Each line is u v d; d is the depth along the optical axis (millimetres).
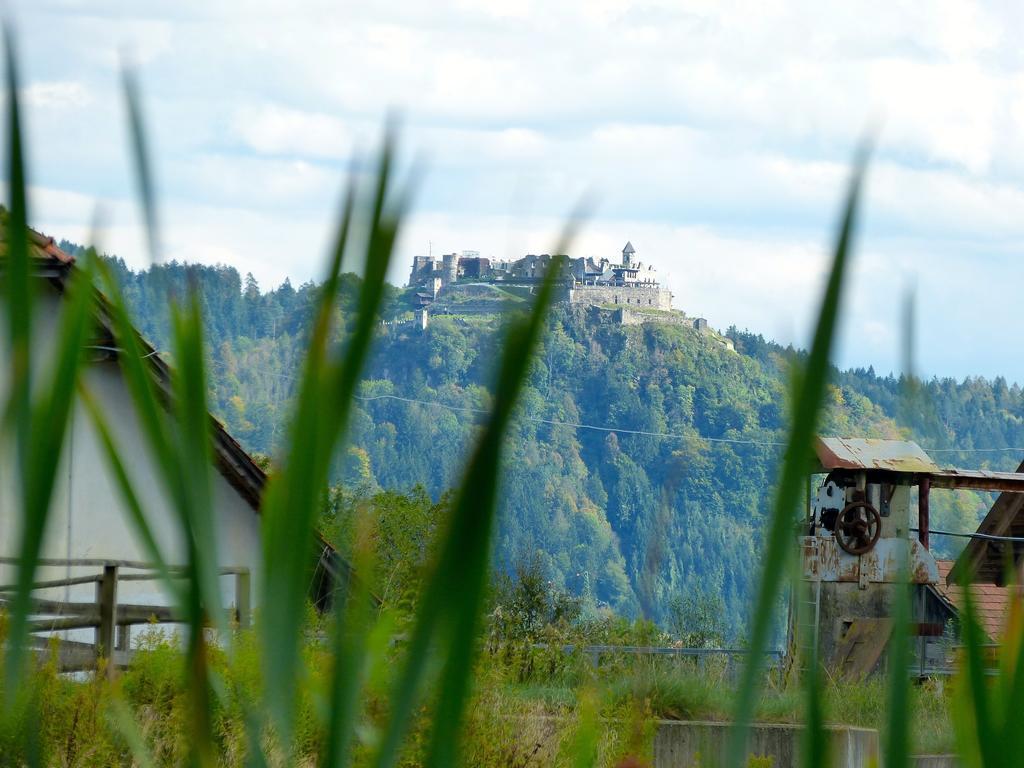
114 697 2469
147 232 1181
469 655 1084
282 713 1178
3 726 1333
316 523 1174
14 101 1132
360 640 1224
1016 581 1402
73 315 1261
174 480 1278
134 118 1173
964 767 1357
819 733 1279
